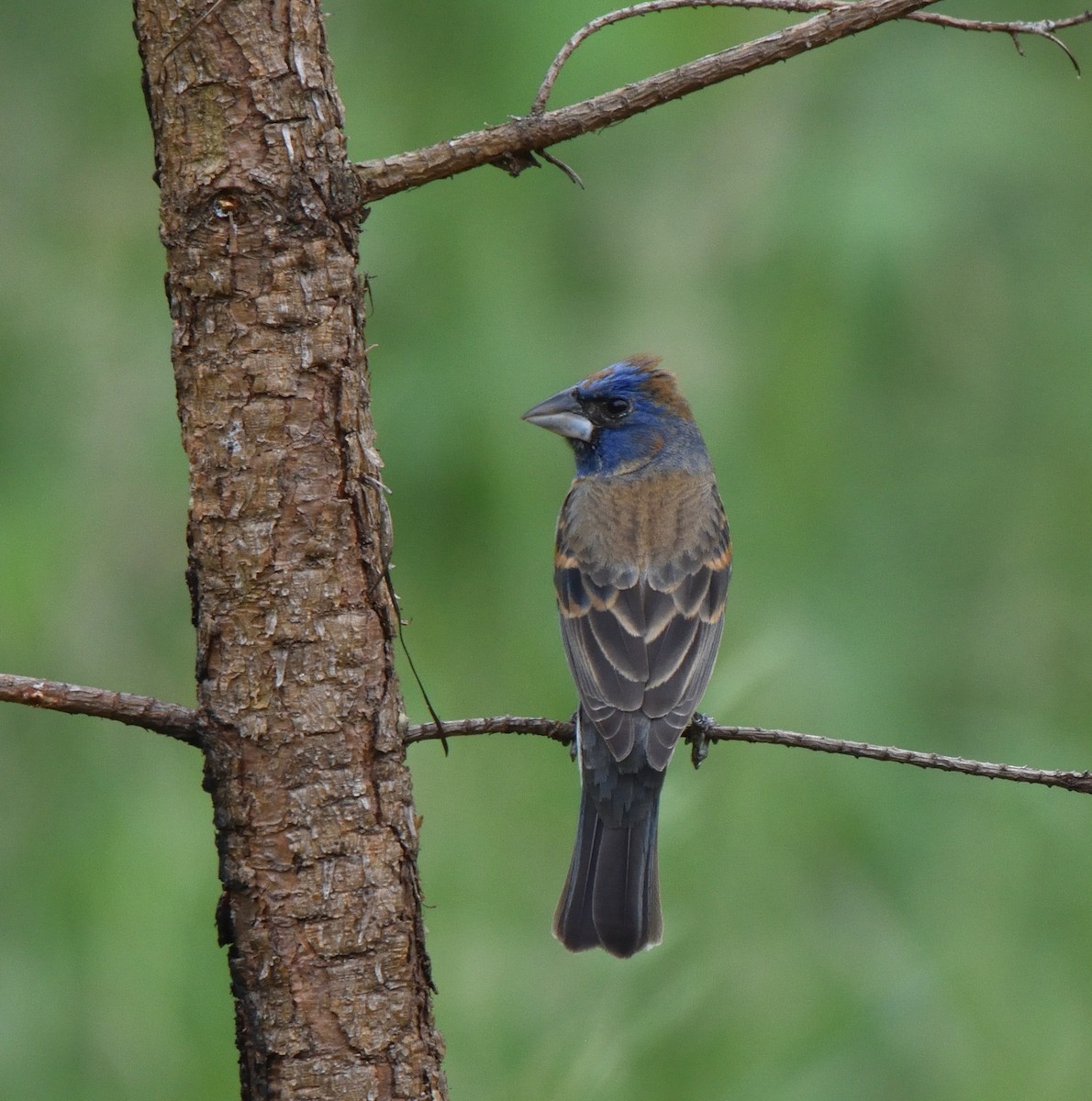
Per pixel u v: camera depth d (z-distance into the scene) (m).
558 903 8.98
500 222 11.79
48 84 12.13
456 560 11.48
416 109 11.69
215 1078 9.59
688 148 12.16
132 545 11.14
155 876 10.19
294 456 5.95
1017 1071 10.15
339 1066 5.96
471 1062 9.34
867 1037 9.99
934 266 12.23
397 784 6.09
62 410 11.41
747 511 11.59
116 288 11.73
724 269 11.90
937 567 12.22
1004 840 11.25
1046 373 12.67
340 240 6.01
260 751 5.95
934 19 6.38
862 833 10.86
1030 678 12.05
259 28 5.87
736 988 9.99
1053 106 12.93
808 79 12.40
